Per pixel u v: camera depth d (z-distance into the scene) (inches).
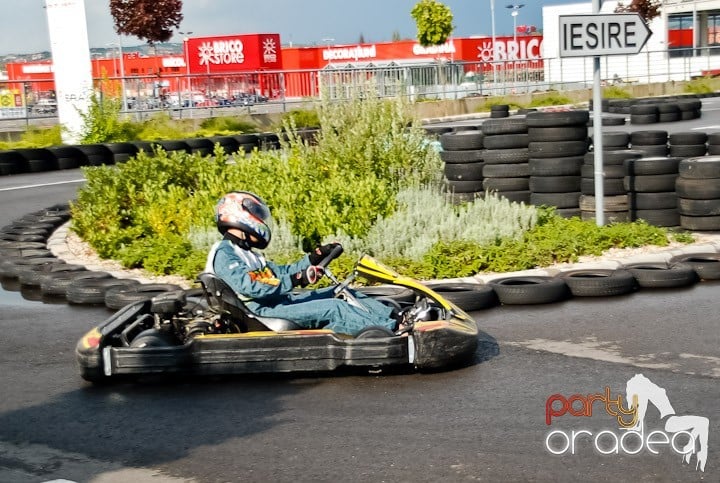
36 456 179.0
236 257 222.5
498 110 1096.2
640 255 336.2
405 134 445.1
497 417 192.2
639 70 1571.1
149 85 980.6
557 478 160.7
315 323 224.5
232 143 807.7
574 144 399.9
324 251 233.0
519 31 2158.0
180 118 972.6
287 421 193.6
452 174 432.8
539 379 217.0
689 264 318.7
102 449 181.8
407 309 238.8
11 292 342.6
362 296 236.5
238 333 218.1
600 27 348.5
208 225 374.3
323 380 221.5
